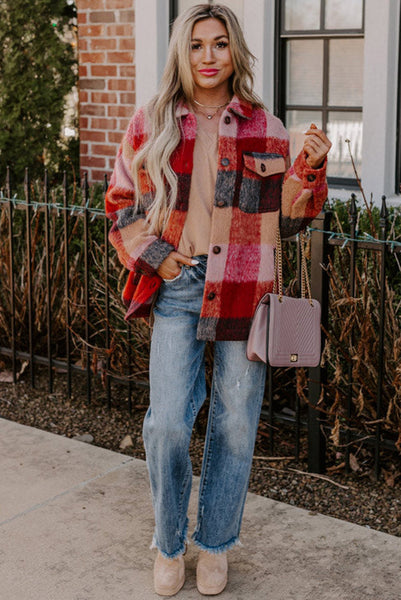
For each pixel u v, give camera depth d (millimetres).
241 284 2484
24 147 6352
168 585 2650
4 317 4820
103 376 4352
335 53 5359
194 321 2543
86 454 3729
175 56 2465
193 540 2701
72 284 4625
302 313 2508
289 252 3939
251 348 2480
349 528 3062
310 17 5328
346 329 3451
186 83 2451
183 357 2535
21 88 6262
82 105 6082
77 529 3068
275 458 3668
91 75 5992
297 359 2506
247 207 2467
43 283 4820
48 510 3213
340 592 2668
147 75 5727
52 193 4969
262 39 5355
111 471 3553
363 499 3332
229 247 2459
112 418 4227
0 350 4754
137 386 4184
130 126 2535
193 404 2633
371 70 5027
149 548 2936
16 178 6402
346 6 5203
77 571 2799
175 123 2426
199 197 2465
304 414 4059
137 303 2568
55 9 6195
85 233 4141
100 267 4371
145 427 2580
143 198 2502
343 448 3711
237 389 2559
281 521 3115
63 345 4938
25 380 4750
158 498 2604
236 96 2514
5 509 3225
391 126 5113
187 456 2607
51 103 6297
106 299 4148
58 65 6227
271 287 2533
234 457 2621
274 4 5383
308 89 5500
